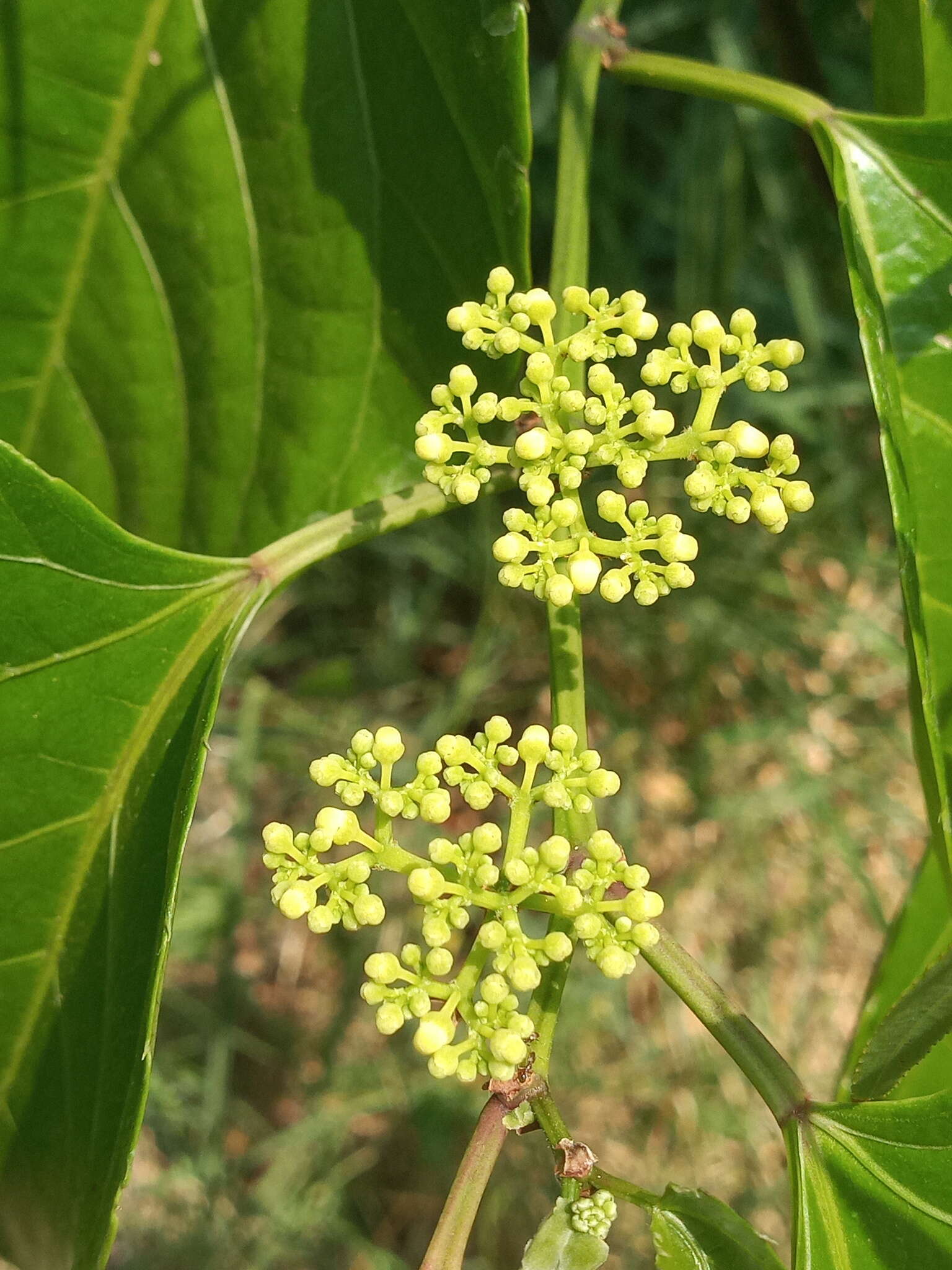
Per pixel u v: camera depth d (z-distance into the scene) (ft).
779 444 0.38
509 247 0.48
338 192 0.52
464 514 1.08
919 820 1.13
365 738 0.36
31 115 0.53
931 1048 0.39
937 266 0.43
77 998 0.42
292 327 0.55
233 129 0.52
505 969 0.34
